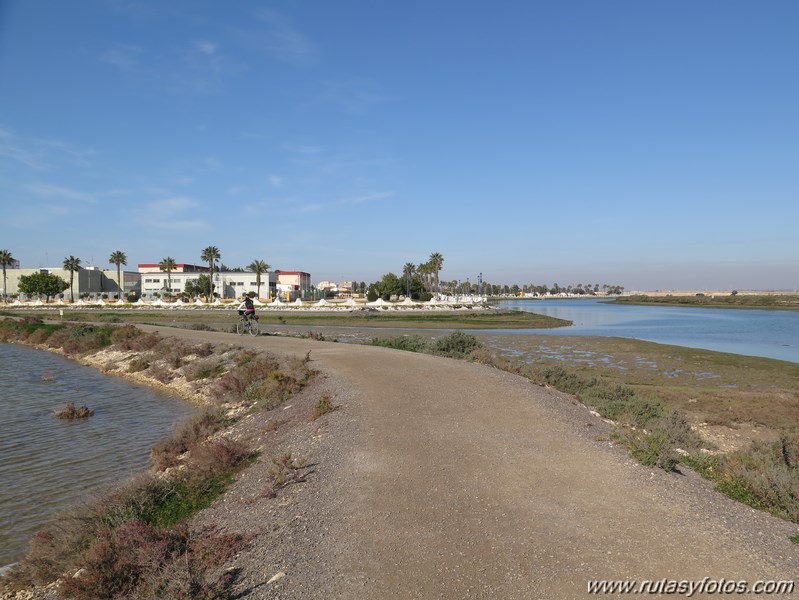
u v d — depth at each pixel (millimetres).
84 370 28141
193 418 14227
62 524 7523
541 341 43125
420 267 143375
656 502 6078
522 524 5555
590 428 9672
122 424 15891
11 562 7445
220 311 82125
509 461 7574
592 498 6203
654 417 12953
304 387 15133
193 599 4902
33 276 111750
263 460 9594
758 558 4836
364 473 7441
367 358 18984
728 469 7785
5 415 17188
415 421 9969
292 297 155500
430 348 22500
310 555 5312
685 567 4652
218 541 6230
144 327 41812
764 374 26844
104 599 5633
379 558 5039
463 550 5066
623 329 63469
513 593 4324
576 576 4527
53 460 12289
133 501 8086
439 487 6707
